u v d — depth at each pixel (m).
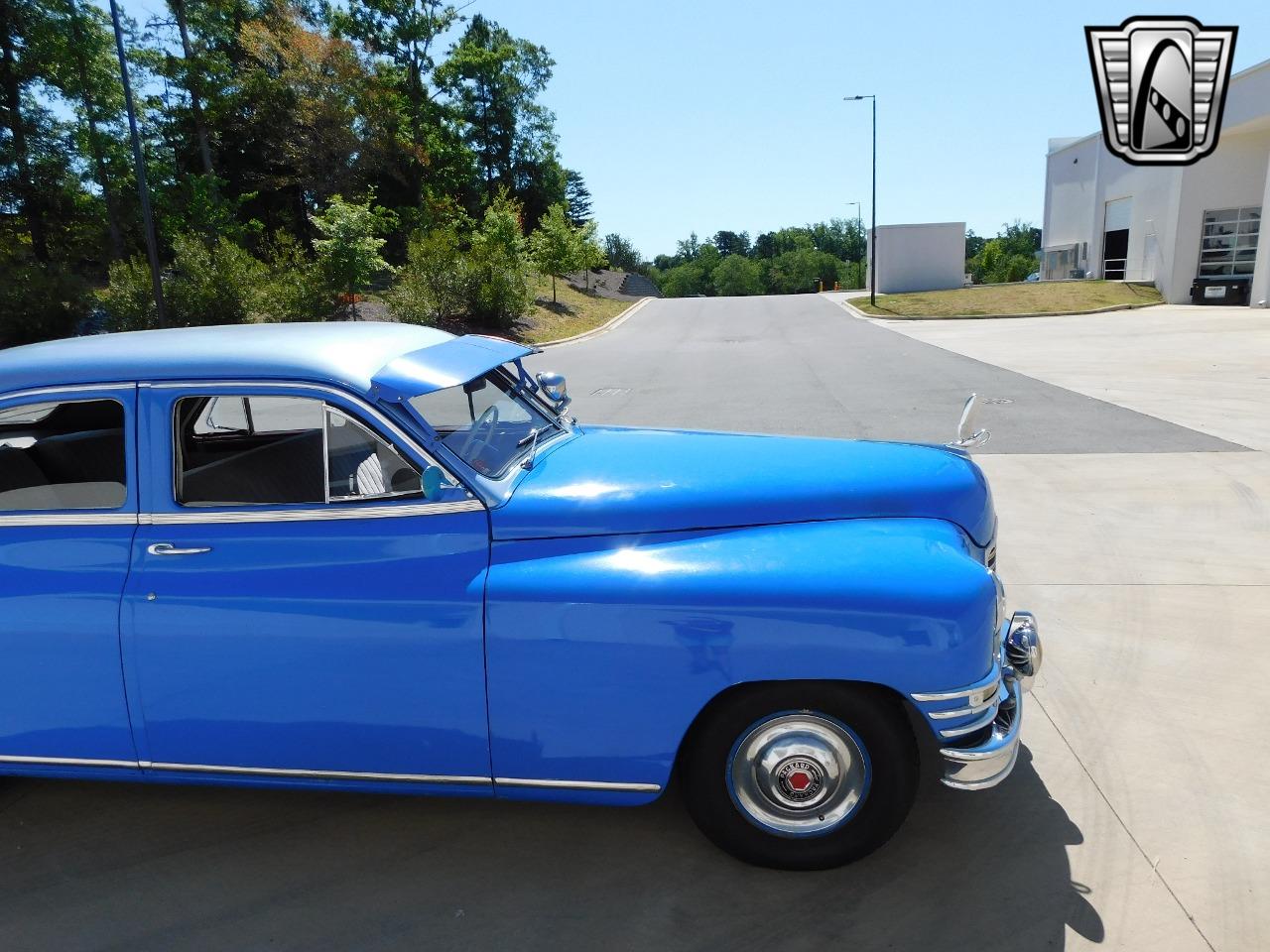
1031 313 30.44
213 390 2.98
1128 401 12.17
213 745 2.99
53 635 2.95
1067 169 41.03
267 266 28.08
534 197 67.69
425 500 2.91
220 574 2.90
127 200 36.47
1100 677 4.31
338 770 2.98
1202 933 2.62
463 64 60.75
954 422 11.09
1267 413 10.91
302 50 42.91
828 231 173.50
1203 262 30.78
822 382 15.74
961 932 2.66
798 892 2.86
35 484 3.10
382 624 2.81
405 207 48.72
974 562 2.83
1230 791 3.35
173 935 2.76
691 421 12.02
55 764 3.10
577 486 3.05
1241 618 4.96
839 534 2.94
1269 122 26.88
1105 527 6.72
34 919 2.85
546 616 2.75
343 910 2.85
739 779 2.88
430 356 3.21
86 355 3.12
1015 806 3.29
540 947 2.66
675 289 159.12
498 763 2.89
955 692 2.68
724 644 2.68
